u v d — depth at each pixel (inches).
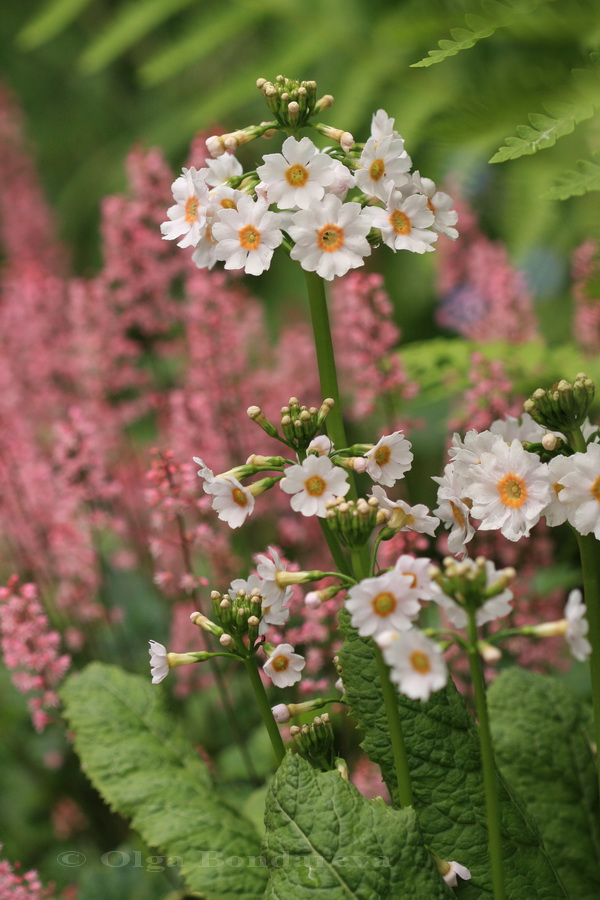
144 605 54.5
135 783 39.1
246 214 34.5
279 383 53.7
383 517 33.5
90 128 90.2
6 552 54.2
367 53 46.6
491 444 34.6
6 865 39.8
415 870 34.2
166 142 69.2
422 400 53.4
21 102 91.0
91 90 90.0
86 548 47.4
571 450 34.8
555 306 59.9
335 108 47.6
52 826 47.9
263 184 34.5
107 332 53.0
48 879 45.2
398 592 32.6
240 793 43.1
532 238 43.6
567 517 34.1
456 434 35.1
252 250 34.5
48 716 42.3
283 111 35.3
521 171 41.0
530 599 43.7
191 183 35.1
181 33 53.7
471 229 51.6
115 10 81.2
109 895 43.3
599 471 33.8
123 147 85.3
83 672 41.5
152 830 38.3
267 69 47.9
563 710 39.8
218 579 45.7
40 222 80.5
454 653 42.8
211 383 47.8
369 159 34.4
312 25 47.3
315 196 34.3
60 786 48.8
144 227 52.0
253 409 34.6
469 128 36.8
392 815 34.4
